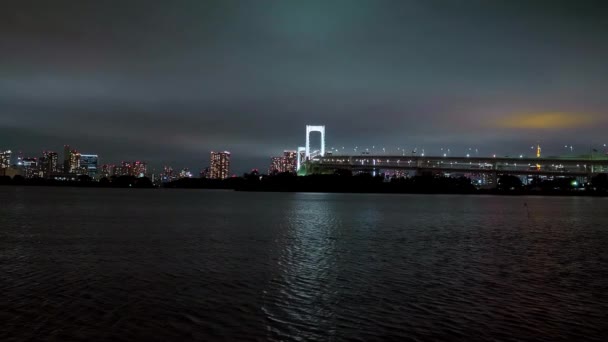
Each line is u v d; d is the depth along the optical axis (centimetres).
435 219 8056
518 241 4969
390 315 2159
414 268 3272
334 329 1975
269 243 4503
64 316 2073
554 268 3359
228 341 1831
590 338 1911
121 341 1811
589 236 5566
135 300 2334
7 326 1939
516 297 2492
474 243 4728
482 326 2028
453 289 2650
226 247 4184
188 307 2231
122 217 7569
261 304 2302
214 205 12131
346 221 7319
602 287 2756
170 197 18750
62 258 3488
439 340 1870
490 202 17175
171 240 4634
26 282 2680
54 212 8481
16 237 4712
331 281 2817
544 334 1947
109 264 3272
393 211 10262
